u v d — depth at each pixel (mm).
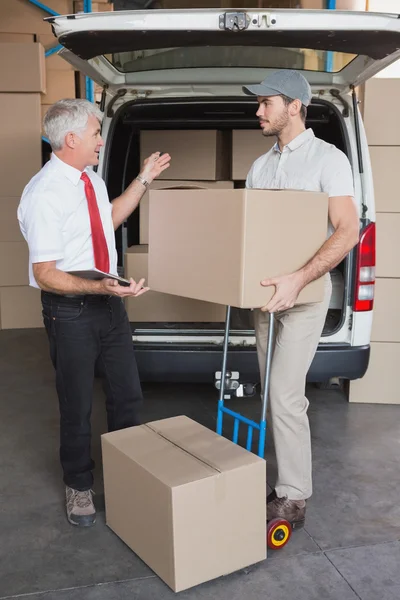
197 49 2754
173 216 2119
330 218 2100
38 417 3428
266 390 2086
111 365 2406
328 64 2811
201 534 1901
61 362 2248
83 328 2223
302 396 2227
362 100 3562
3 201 5328
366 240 2998
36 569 2066
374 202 3232
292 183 2182
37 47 5059
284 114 2164
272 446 3023
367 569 2062
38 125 5184
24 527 2324
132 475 2043
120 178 3812
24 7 5398
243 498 1974
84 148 2133
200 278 2020
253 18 2049
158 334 3051
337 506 2463
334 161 2105
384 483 2656
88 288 2020
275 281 1890
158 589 1958
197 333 3043
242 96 3113
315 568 2064
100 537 2254
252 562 2041
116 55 2738
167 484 1841
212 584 1984
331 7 3680
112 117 3172
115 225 2449
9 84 5094
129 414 2473
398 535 2262
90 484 2377
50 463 2859
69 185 2146
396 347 3562
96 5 5508
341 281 3324
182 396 3719
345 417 3406
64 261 2184
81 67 2695
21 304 5535
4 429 3258
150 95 3148
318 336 2217
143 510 2012
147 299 3182
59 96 5621
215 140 3635
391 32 2066
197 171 3664
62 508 2461
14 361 4516
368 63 2574
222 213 1901
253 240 1845
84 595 1931
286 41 2211
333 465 2818
